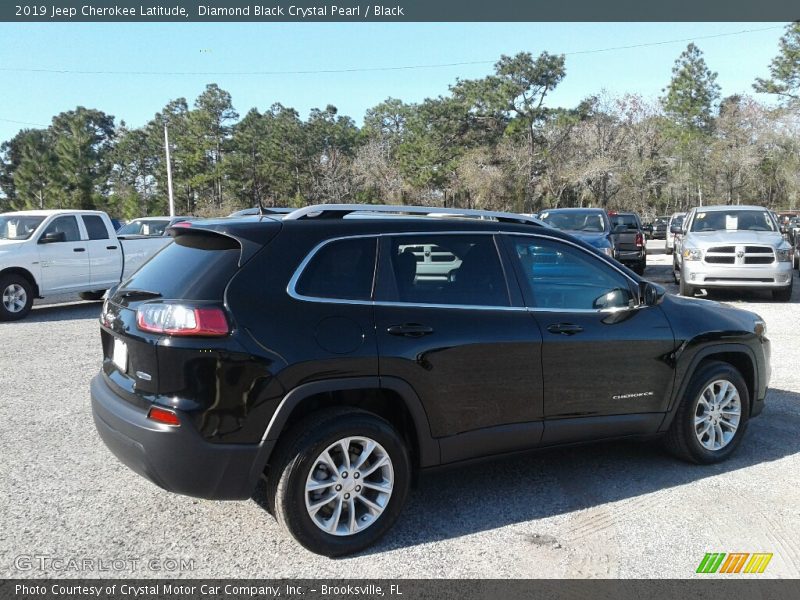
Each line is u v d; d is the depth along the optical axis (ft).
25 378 24.71
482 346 13.29
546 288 14.62
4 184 289.12
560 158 186.60
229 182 200.34
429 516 13.75
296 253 12.27
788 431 19.31
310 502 11.81
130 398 11.85
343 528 12.15
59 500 14.26
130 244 45.85
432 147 186.19
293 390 11.62
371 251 12.93
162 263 12.99
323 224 12.79
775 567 11.87
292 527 11.66
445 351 12.89
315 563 11.85
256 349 11.38
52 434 18.43
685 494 14.89
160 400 11.30
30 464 16.22
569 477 15.85
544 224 15.39
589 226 51.78
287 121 203.21
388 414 13.43
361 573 11.56
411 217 13.79
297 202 189.06
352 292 12.52
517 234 14.67
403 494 12.64
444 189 190.29
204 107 208.74
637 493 14.94
